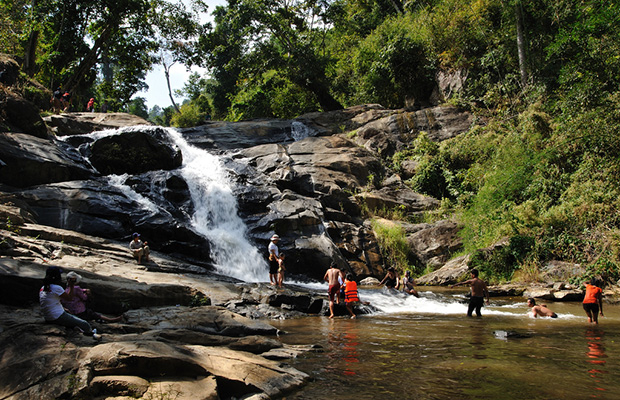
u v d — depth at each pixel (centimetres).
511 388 485
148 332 653
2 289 723
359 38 3962
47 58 2686
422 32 3072
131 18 2830
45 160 1478
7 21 2602
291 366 576
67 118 2020
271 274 1410
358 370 565
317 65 3153
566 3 2489
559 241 1573
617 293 1307
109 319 745
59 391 429
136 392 435
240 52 3225
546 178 1891
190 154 2130
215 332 770
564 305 1244
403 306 1226
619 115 1792
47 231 1174
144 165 1809
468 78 2777
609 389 479
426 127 2691
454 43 2900
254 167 2197
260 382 491
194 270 1305
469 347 699
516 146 2052
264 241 1686
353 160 2342
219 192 1795
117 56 2994
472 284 1074
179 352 517
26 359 479
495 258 1648
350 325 930
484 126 2514
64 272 825
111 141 1752
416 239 1961
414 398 456
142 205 1523
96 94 4441
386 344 725
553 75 2481
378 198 2170
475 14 2841
